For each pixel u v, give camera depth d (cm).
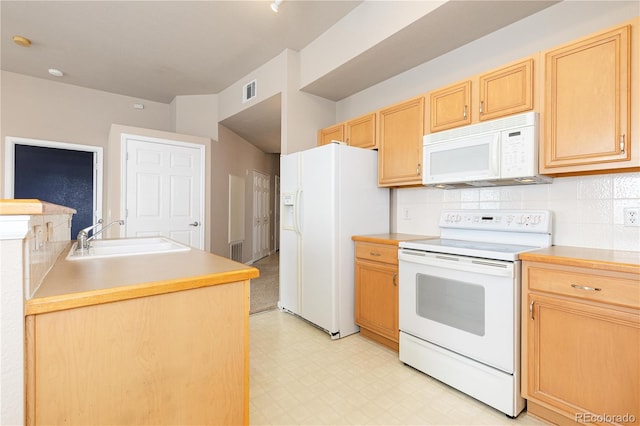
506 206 223
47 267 112
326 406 172
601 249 178
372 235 274
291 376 202
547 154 177
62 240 170
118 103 445
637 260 138
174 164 415
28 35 299
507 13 208
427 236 266
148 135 396
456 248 187
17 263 75
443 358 192
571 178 193
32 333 79
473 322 177
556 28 199
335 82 316
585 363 140
